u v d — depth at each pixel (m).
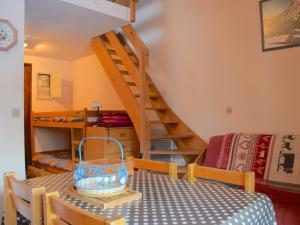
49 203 1.07
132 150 4.36
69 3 3.33
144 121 3.57
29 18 3.80
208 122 3.89
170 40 4.38
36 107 6.07
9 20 2.86
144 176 1.77
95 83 6.12
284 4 3.11
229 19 3.63
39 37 4.68
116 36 4.60
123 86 4.15
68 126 4.66
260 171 2.83
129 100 4.01
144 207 1.16
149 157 3.57
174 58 4.32
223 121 3.71
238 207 1.14
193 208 1.14
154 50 4.63
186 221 1.00
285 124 3.13
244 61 3.48
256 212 1.17
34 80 6.05
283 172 2.67
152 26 4.65
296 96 3.04
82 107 6.50
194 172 1.64
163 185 1.54
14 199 1.36
